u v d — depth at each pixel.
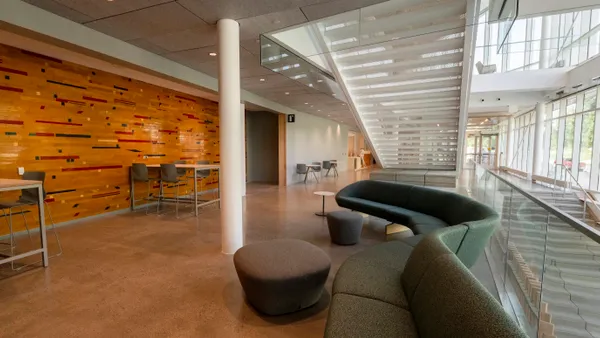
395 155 7.82
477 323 1.03
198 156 8.07
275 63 4.91
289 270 2.28
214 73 5.71
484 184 5.31
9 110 4.20
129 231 4.52
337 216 4.00
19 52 4.29
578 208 7.70
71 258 3.42
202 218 5.36
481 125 19.08
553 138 10.51
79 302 2.47
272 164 11.31
